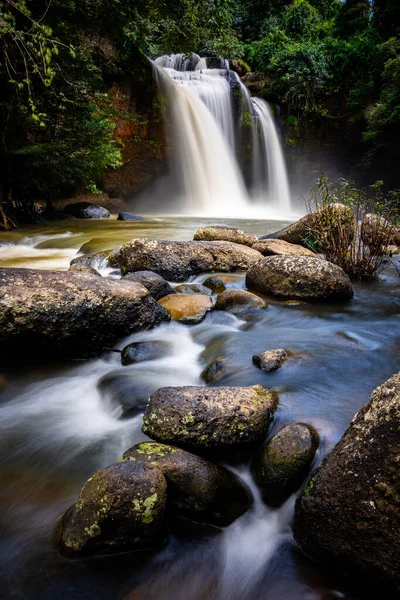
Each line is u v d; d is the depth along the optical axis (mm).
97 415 2773
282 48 22953
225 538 1836
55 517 1951
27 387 3129
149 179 18391
